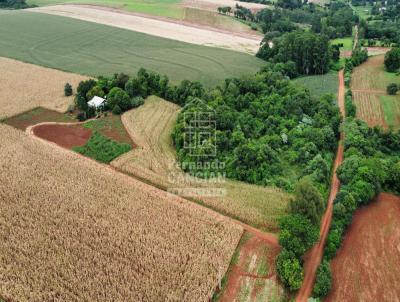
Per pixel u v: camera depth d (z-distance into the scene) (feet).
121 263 144.36
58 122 258.78
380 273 149.69
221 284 141.90
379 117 281.33
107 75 348.79
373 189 186.60
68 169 201.98
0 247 149.28
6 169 198.18
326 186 197.98
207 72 370.94
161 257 148.15
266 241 162.09
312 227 151.84
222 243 156.97
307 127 245.45
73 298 131.23
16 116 265.95
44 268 141.08
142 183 196.13
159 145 232.94
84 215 167.94
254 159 204.33
